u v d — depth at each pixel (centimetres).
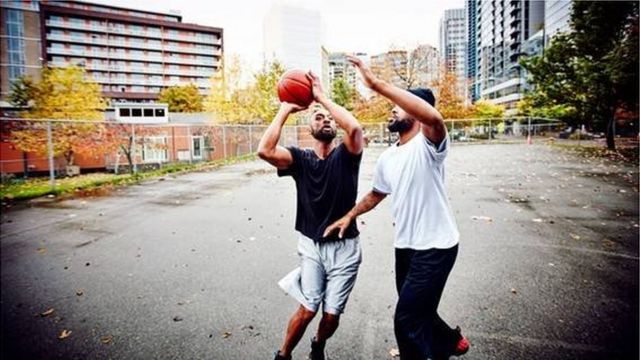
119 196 1008
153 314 329
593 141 3086
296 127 2925
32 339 291
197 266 450
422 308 218
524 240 523
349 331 294
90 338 292
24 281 411
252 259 473
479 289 364
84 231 635
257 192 1048
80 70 2945
